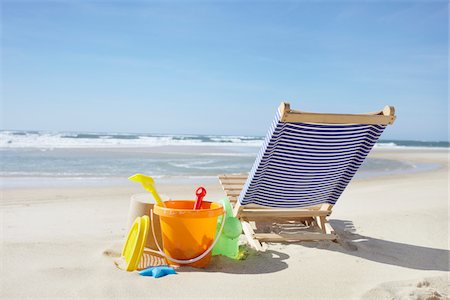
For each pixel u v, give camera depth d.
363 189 9.47
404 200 7.73
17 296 2.87
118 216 5.97
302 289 3.16
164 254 3.67
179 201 4.00
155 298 2.91
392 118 3.87
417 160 22.28
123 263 3.62
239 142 48.22
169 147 30.41
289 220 5.20
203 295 2.98
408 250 4.41
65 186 9.29
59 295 2.90
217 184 10.34
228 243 3.95
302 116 3.60
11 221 5.46
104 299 2.86
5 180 10.20
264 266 3.68
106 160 16.91
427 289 3.19
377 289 3.14
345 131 3.95
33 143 31.42
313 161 4.19
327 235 4.55
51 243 4.23
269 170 4.21
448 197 8.11
